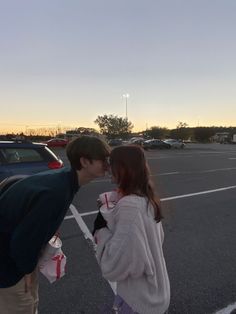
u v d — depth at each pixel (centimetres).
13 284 236
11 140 835
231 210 936
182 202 1042
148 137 8844
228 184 1438
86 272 512
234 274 516
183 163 2534
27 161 796
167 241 658
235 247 632
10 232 229
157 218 236
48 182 227
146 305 232
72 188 235
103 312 407
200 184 1433
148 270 230
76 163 236
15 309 243
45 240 225
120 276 230
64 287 466
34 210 219
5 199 231
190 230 732
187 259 571
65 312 407
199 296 448
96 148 234
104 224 238
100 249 234
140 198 231
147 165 241
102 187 1323
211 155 3591
